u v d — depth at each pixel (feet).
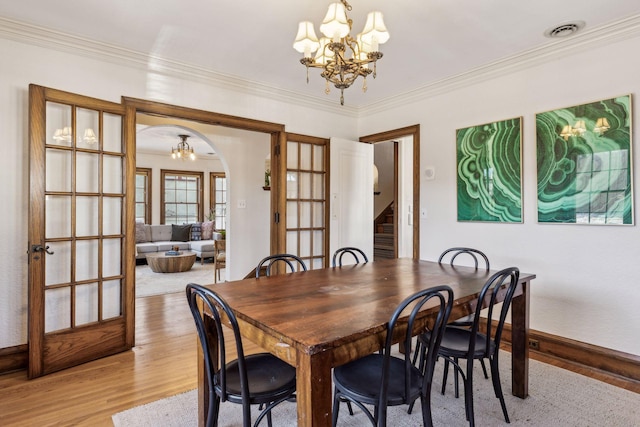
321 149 14.42
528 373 7.61
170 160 29.12
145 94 9.98
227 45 9.23
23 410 6.72
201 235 27.50
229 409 6.88
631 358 8.02
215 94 11.29
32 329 7.91
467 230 11.28
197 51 9.57
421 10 7.55
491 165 10.62
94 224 9.21
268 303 5.36
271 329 4.28
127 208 9.59
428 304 5.31
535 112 9.68
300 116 13.44
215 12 7.68
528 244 9.84
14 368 8.29
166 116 10.50
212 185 30.83
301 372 3.99
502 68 10.20
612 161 8.33
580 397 7.22
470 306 5.94
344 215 14.37
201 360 5.98
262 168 18.74
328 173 14.23
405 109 13.23
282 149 12.92
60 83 8.71
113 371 8.37
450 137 11.73
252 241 18.37
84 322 8.99
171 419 6.44
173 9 7.57
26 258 8.45
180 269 21.33
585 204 8.75
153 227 26.43
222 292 6.05
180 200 29.76
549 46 9.11
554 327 9.32
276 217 13.05
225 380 4.89
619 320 8.27
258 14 7.76
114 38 8.84
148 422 6.35
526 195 9.87
